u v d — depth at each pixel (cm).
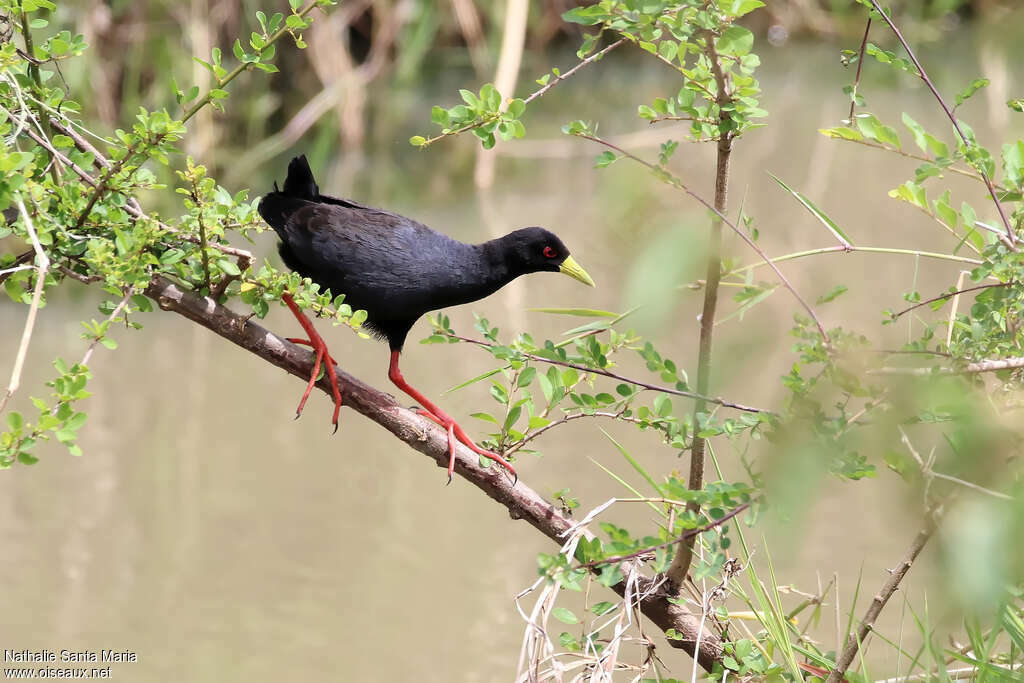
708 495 586
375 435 1414
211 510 1211
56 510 1197
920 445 627
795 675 696
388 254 864
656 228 634
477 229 1930
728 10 566
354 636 1014
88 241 691
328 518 1211
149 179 705
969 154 647
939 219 693
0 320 1619
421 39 2472
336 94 2305
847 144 2323
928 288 1656
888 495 1100
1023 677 670
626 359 1512
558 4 2805
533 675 693
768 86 2692
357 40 2545
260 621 1026
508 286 1808
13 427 581
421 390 1454
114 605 1038
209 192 677
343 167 2292
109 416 1396
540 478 1252
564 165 2289
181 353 1591
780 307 1381
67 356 1516
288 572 1108
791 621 844
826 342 563
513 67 2408
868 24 654
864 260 1766
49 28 1622
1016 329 628
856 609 1020
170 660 963
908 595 1038
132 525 1176
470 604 1073
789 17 3050
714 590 735
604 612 702
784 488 531
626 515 1178
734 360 612
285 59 2359
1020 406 573
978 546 414
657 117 645
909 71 657
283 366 761
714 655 748
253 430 1391
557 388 725
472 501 1274
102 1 2058
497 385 761
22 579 1070
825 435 552
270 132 2350
